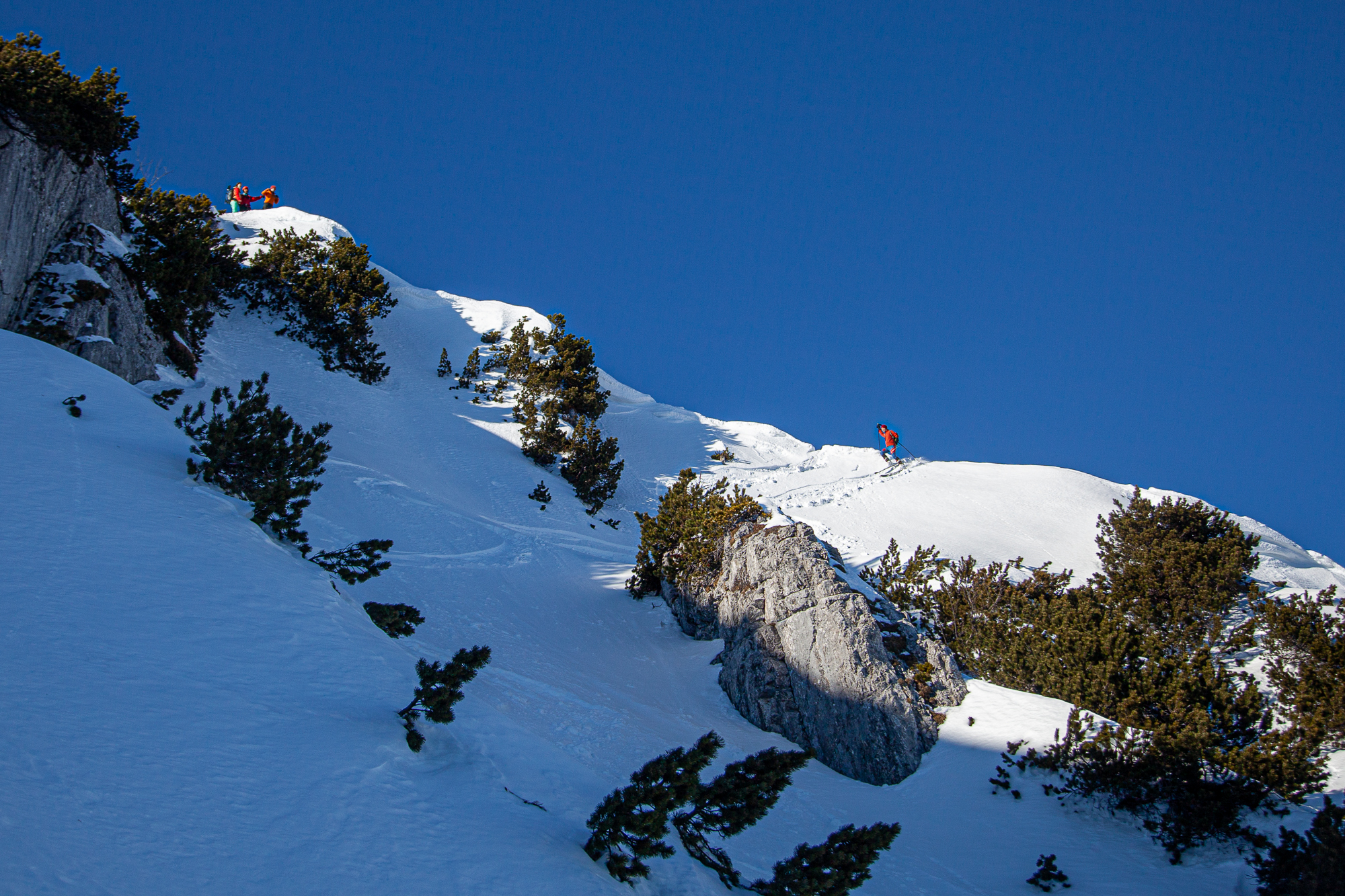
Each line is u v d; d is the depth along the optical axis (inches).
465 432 1552.7
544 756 390.9
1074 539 1444.4
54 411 573.6
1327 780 617.6
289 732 322.0
